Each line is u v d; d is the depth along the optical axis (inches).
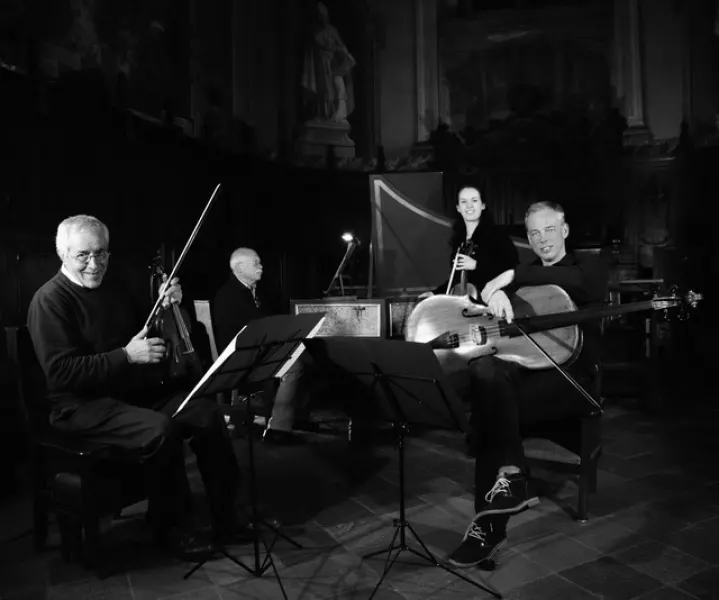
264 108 324.8
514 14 374.6
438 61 379.6
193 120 276.4
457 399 81.5
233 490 106.6
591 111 369.1
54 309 103.5
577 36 368.2
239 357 88.1
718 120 343.3
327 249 336.8
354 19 366.3
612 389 209.6
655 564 96.0
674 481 133.4
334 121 359.3
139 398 115.9
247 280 183.5
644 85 358.3
